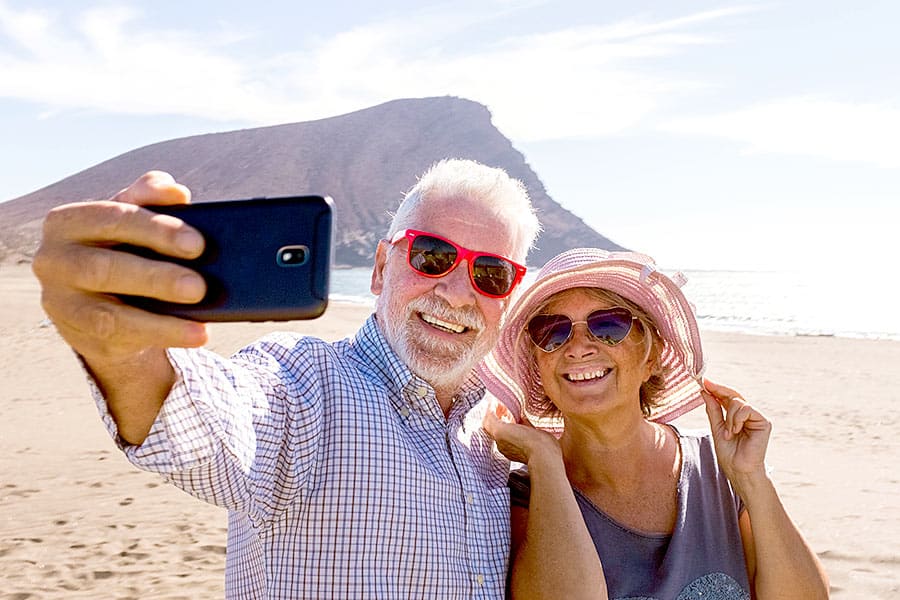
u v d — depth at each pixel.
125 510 3.01
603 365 1.18
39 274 0.53
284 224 0.60
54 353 7.66
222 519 2.92
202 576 2.38
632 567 1.17
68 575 2.38
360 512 0.94
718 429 1.21
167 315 0.56
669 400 1.32
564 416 1.26
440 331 1.07
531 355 1.28
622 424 1.21
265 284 0.60
